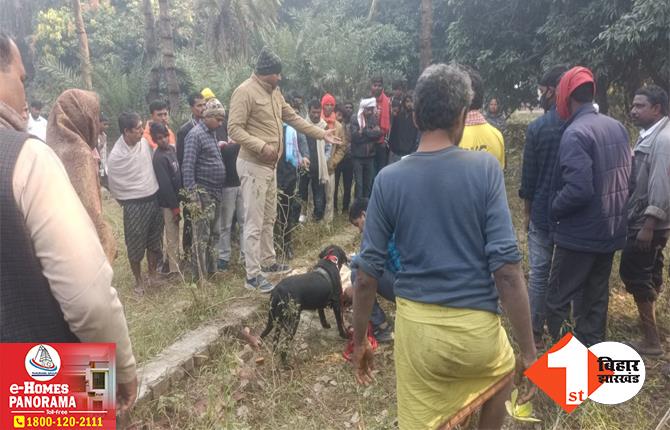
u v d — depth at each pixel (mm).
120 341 1388
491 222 1862
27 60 19703
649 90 3477
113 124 11930
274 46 12336
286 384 3477
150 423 2896
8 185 1191
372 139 6918
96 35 18203
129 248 4906
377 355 3828
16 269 1225
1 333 1232
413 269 1946
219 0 13688
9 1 19578
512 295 1836
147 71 12438
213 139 4902
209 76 11219
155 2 18531
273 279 4973
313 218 6844
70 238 1228
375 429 2957
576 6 8836
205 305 4215
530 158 3543
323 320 4277
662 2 7246
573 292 3250
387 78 12562
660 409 3049
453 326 1881
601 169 3004
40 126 8555
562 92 3146
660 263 3633
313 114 6312
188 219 4984
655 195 3326
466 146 3262
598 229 3076
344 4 15211
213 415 2971
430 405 2002
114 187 4809
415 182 1920
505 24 10172
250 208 4516
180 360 3451
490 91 10852
